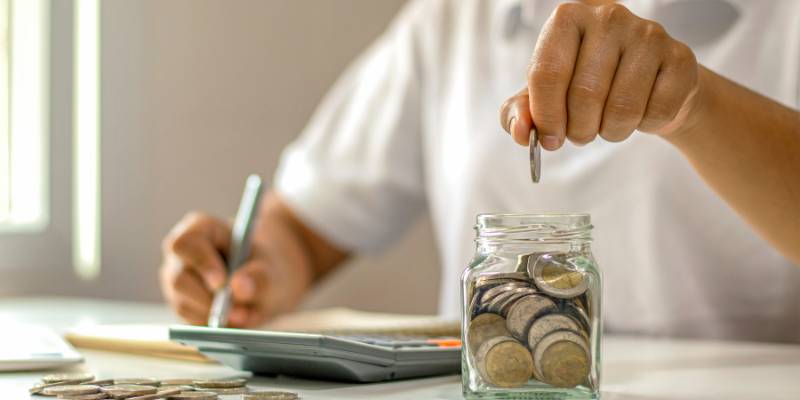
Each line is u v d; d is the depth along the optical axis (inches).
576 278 21.2
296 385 25.0
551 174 51.6
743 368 29.7
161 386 24.0
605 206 49.8
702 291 47.8
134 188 74.2
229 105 75.4
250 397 21.5
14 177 71.6
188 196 74.3
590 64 23.0
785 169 29.5
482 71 55.5
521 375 20.9
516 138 23.3
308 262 57.6
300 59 77.7
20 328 36.8
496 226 21.5
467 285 21.8
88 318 50.1
